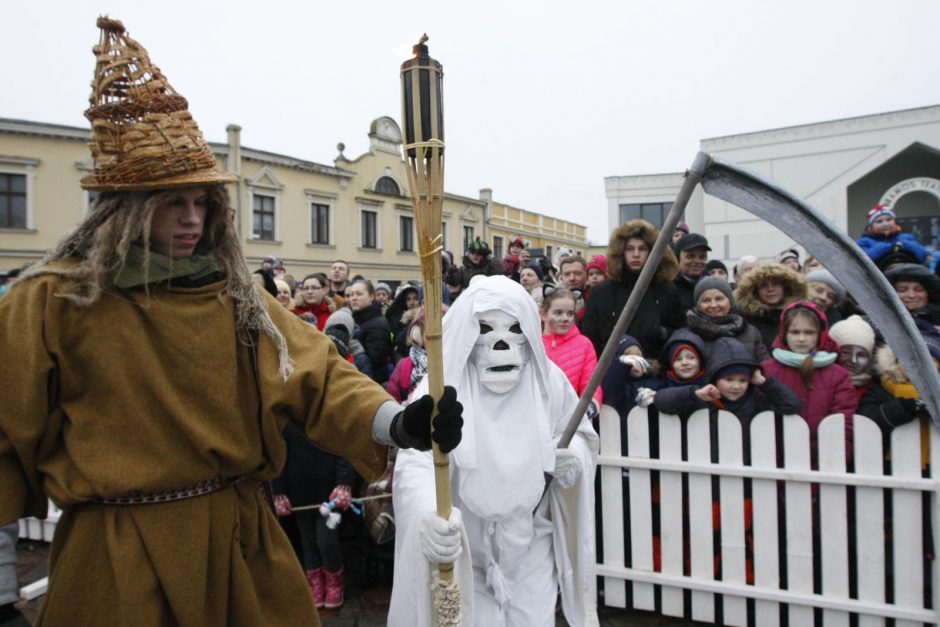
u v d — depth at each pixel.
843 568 2.51
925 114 15.80
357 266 22.52
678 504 2.73
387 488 2.97
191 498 1.26
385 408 1.36
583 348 3.05
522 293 1.90
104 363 1.18
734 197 1.60
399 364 3.73
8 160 14.88
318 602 2.99
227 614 1.32
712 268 4.66
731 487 2.64
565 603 2.11
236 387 1.32
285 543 1.45
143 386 1.21
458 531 1.43
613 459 2.81
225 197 1.38
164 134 1.19
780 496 2.65
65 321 1.18
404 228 24.77
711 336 2.99
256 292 1.39
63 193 15.67
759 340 3.09
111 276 1.21
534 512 2.08
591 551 2.09
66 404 1.19
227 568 1.30
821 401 2.70
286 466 2.96
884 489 2.48
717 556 2.76
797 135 17.00
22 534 3.63
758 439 2.60
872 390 2.71
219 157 18.22
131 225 1.18
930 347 2.67
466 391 1.85
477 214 27.73
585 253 39.66
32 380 1.12
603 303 3.69
